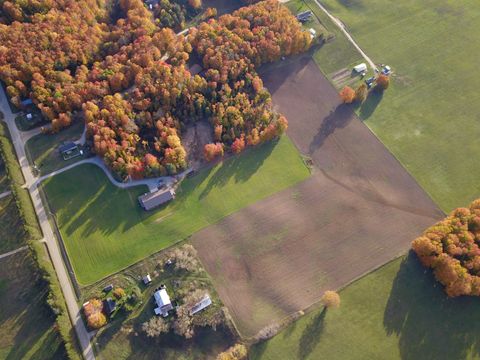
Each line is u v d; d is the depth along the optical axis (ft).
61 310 335.67
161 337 337.31
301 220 393.29
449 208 402.52
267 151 433.48
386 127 453.99
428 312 350.43
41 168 411.75
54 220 385.70
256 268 368.07
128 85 455.63
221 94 446.19
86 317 340.18
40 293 351.25
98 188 403.34
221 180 413.59
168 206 397.19
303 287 359.66
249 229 387.14
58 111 428.56
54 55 447.83
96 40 466.29
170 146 411.54
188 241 380.37
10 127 433.07
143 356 330.75
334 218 394.73
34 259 353.51
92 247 374.22
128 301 348.18
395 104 471.21
